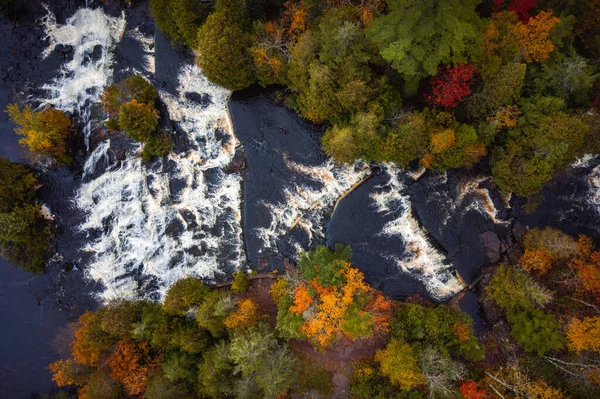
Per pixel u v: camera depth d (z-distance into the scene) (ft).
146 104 128.47
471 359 111.65
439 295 119.85
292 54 105.70
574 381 98.63
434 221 121.70
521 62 100.37
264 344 105.19
